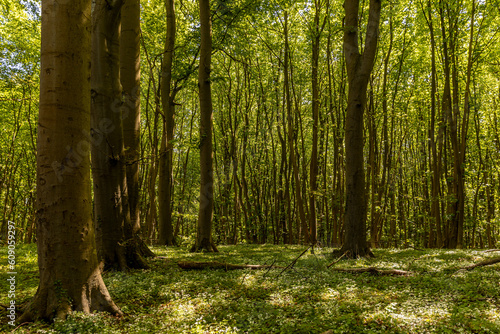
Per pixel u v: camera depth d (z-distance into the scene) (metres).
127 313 5.29
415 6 19.47
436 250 14.01
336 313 4.94
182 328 4.52
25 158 32.56
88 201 5.20
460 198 17.12
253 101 29.31
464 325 4.21
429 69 22.20
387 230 27.80
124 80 9.88
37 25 19.23
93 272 5.21
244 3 17.39
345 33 11.84
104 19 8.02
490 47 19.09
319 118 23.25
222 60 27.56
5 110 25.80
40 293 4.88
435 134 21.89
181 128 30.69
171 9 17.62
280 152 31.72
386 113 19.81
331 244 19.53
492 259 8.68
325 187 23.58
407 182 28.88
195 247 14.33
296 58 23.45
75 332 4.34
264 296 6.23
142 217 31.16
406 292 6.17
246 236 30.08
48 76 4.86
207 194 14.50
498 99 24.50
